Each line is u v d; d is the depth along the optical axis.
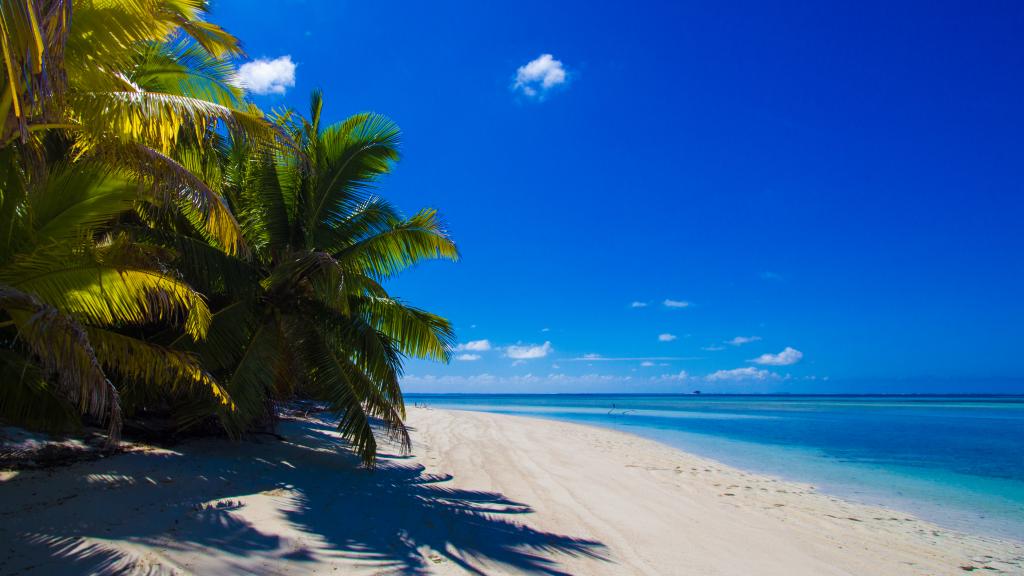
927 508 10.46
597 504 8.52
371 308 10.20
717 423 37.19
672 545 6.53
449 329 11.02
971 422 40.53
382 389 9.96
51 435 7.05
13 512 4.56
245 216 10.04
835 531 8.20
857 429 31.75
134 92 5.60
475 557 5.27
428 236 10.47
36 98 3.56
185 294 6.34
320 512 6.13
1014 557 7.32
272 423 10.95
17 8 2.85
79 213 5.74
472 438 17.05
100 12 5.36
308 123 10.57
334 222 10.56
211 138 7.78
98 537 4.27
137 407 9.12
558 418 39.31
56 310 4.38
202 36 6.36
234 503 5.85
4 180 5.32
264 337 9.54
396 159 10.84
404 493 8.00
